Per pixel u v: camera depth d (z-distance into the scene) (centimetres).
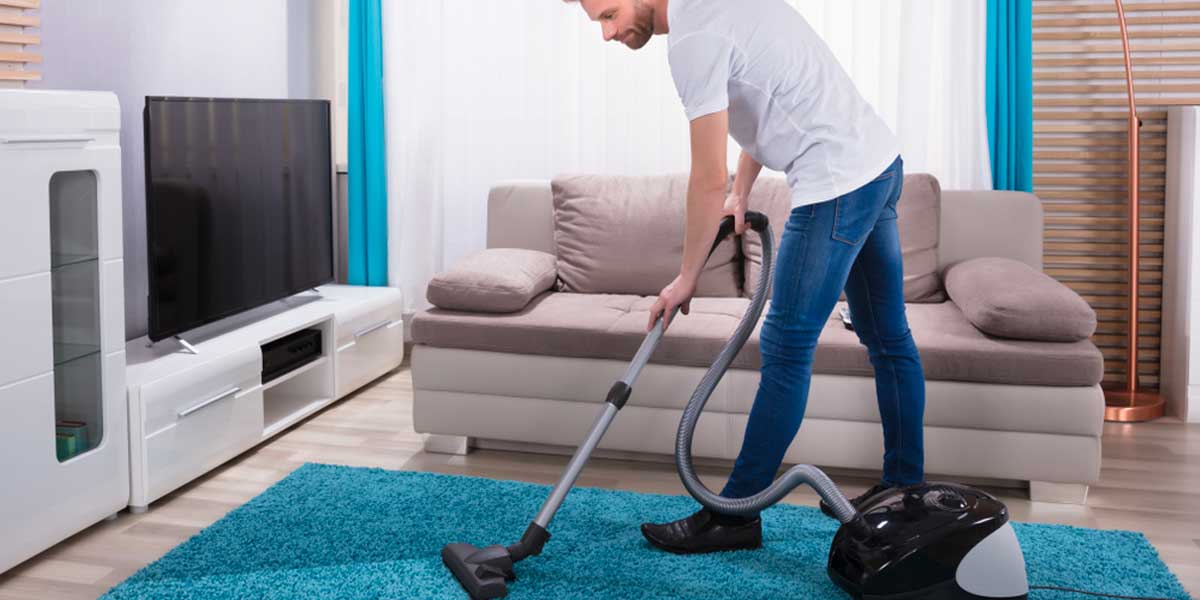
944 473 266
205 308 301
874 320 233
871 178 210
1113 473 288
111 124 236
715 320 287
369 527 241
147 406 250
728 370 274
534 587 209
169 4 335
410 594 206
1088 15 371
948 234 335
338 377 346
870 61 371
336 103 427
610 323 284
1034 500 264
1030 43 357
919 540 193
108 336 238
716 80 200
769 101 210
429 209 414
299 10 413
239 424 289
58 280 225
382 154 408
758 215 225
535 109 400
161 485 256
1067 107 376
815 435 271
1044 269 382
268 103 335
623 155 395
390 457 297
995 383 259
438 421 296
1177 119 350
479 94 403
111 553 229
